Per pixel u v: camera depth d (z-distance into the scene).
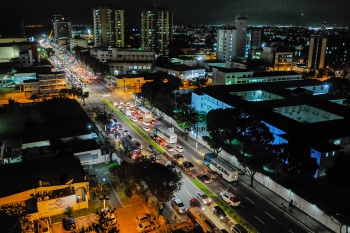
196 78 181.25
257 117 94.69
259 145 74.81
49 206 60.69
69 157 75.62
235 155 83.44
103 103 145.75
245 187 72.44
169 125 115.25
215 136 88.12
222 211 60.94
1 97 157.25
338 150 76.25
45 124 109.12
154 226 56.78
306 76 194.88
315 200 64.50
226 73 159.62
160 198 60.12
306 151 72.75
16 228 48.84
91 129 102.56
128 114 126.19
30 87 161.62
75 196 62.41
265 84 141.12
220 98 114.31
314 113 110.94
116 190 70.56
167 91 138.50
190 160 86.12
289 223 59.59
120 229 57.44
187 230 54.59
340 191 69.19
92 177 76.06
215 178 76.12
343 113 102.50
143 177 60.91
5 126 109.56
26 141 90.94
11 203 59.62
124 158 87.38
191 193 69.62
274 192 70.25
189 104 135.38
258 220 60.38
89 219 60.47
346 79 159.75
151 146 91.75
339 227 56.16
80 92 145.12
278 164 72.00
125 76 180.50
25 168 69.12
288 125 89.62
